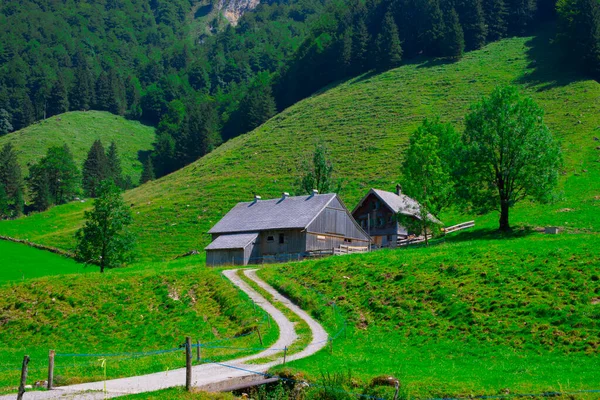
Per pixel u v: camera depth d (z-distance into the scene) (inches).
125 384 1153.4
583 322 1616.6
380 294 2091.5
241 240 3326.8
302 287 2330.2
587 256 2033.7
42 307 2377.0
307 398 1109.1
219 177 6358.3
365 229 3809.1
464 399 1069.1
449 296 1943.9
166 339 2042.3
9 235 5452.8
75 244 4906.5
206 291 2469.2
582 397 1059.9
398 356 1553.9
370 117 7140.8
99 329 2207.2
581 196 3666.3
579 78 6835.6
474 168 3107.8
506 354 1520.7
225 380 1140.5
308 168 4237.2
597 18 7135.8
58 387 1141.7
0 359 1825.8
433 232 3043.8
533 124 3024.1
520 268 2042.3
